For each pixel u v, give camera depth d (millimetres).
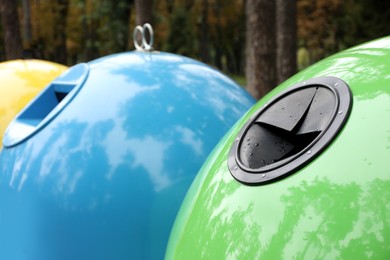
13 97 3707
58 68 4180
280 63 9109
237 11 32219
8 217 2627
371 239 1273
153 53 3172
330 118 1522
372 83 1534
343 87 1585
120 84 2721
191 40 29469
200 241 1657
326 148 1458
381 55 1657
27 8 18234
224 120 2713
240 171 1653
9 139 2861
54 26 25547
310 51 28344
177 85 2775
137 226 2434
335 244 1314
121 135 2514
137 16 10078
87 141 2510
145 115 2584
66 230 2439
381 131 1392
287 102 1766
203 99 2756
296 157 1508
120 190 2434
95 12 21922
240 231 1521
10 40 10664
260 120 1791
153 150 2502
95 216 2420
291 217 1416
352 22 17844
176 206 2477
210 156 2033
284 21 9000
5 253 2631
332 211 1350
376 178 1325
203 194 1776
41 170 2535
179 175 2496
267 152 1679
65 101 2701
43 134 2631
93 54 28922
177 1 29688
